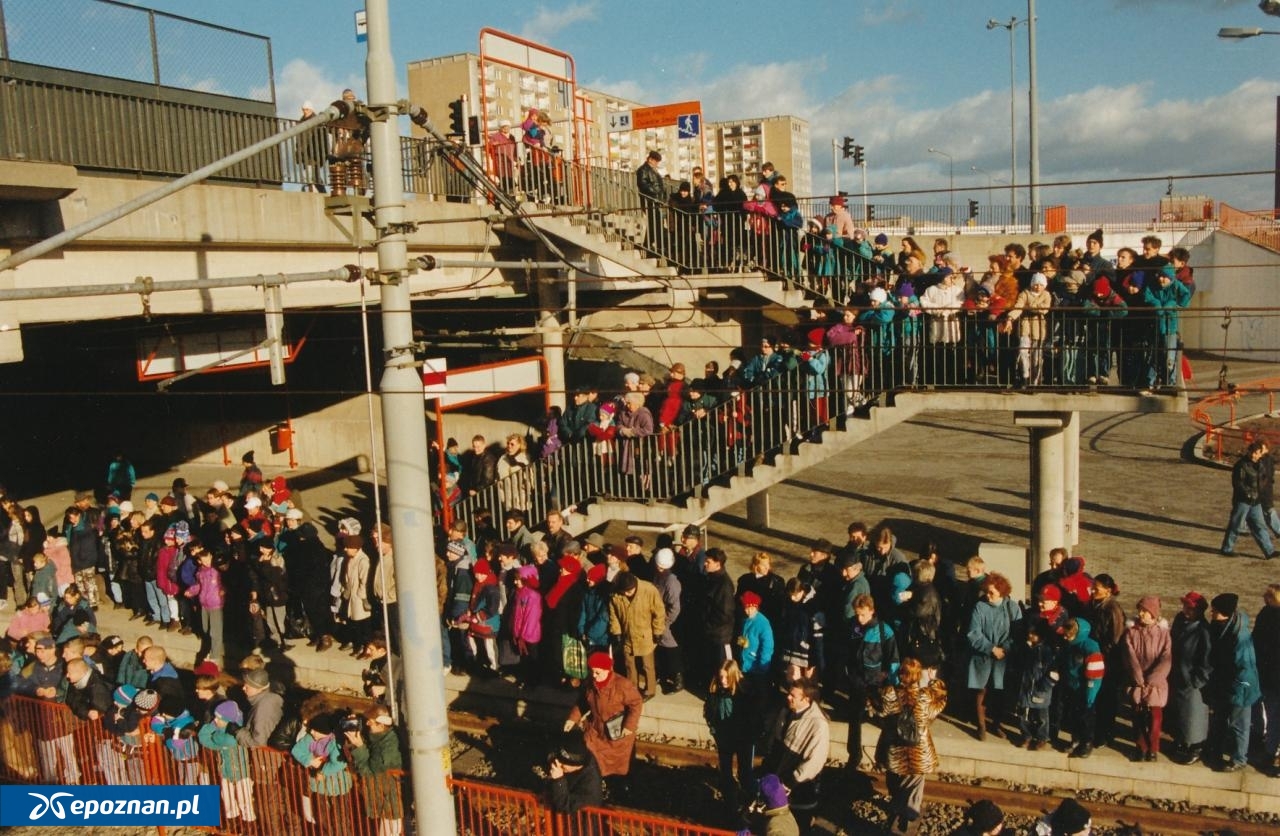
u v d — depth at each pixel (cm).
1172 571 1429
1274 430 2539
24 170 972
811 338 1252
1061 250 1225
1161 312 1106
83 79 1145
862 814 894
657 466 1288
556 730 1088
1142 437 2536
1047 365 1166
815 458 1223
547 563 1128
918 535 1672
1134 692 884
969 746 943
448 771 756
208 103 1293
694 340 2359
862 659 924
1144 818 858
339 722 848
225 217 1246
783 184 1433
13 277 1030
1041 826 659
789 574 1476
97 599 1467
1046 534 1303
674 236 1462
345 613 1230
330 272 728
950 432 2688
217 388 2441
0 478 2506
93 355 2327
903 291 1222
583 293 2023
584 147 1927
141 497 2167
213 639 1259
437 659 750
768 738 874
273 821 882
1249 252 3603
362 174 797
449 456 1506
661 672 1100
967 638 940
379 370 2266
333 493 2072
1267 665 869
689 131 2012
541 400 2131
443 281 1568
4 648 1079
